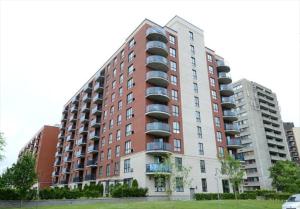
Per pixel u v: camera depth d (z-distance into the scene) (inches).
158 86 1652.3
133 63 1797.5
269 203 1224.8
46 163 3006.9
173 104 1653.5
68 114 2974.9
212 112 1877.5
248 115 3105.3
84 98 2463.1
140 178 1416.1
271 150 3083.2
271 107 3415.4
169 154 1352.1
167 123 1579.7
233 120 2041.1
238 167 1301.7
